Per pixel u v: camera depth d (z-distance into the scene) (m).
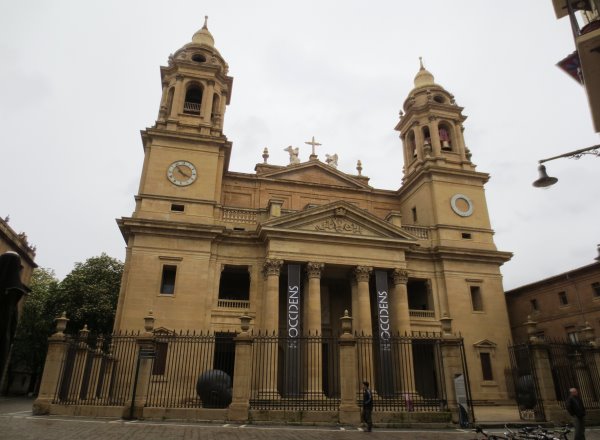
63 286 40.25
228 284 36.19
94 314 38.31
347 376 17.81
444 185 36.69
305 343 28.06
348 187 38.97
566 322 34.66
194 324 28.11
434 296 33.06
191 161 32.66
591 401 20.72
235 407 16.97
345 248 30.69
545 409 18.98
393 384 26.12
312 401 21.80
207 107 34.91
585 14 11.42
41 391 17.89
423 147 38.97
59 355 18.52
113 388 23.44
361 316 29.27
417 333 31.45
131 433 13.02
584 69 9.20
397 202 40.47
